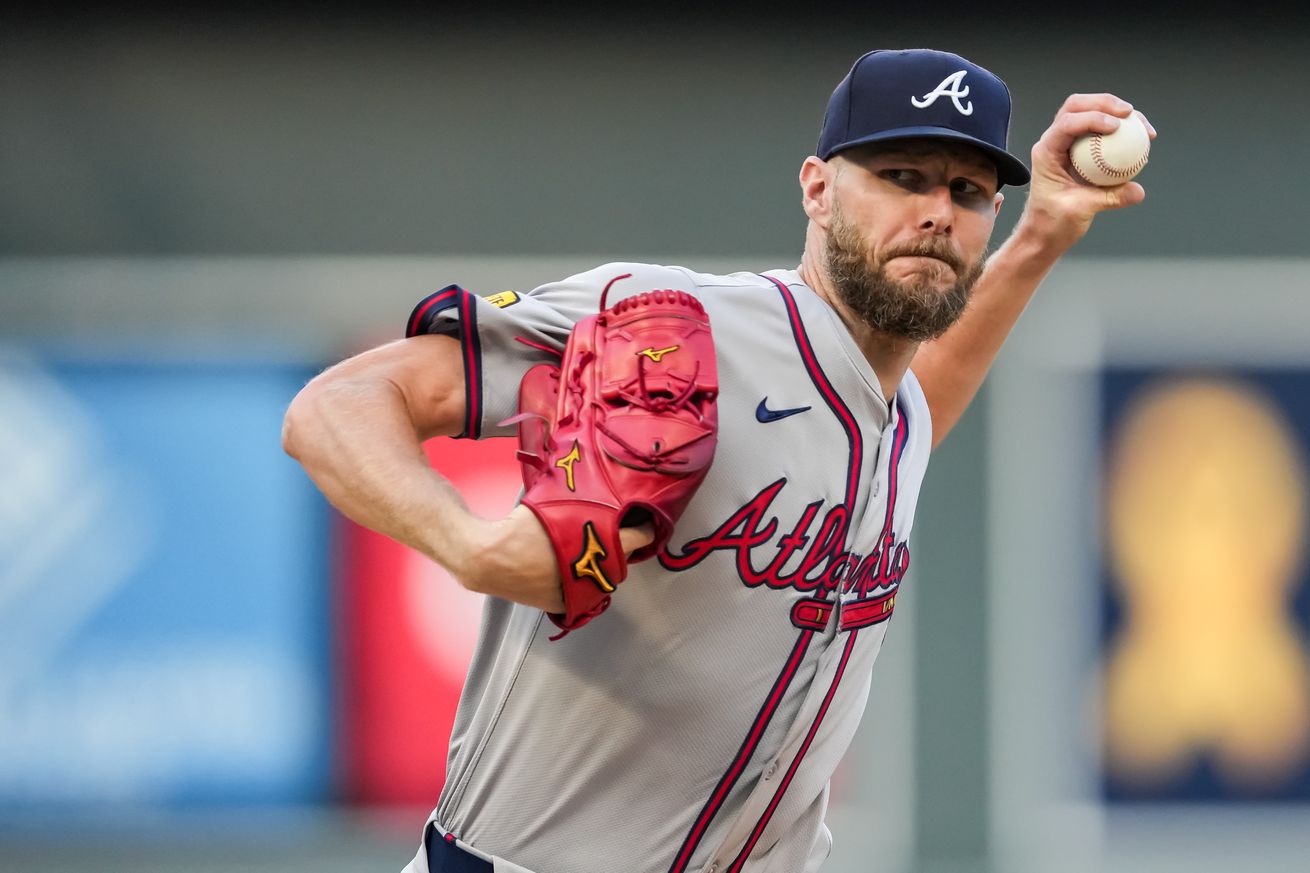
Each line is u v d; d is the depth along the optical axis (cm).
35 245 2216
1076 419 2267
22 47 2214
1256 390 2269
